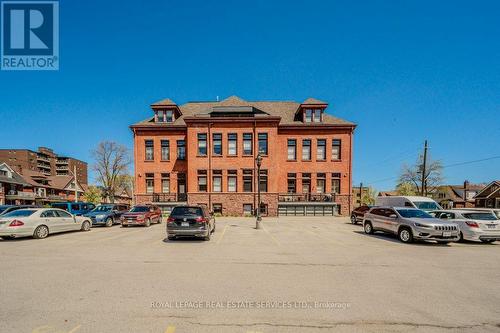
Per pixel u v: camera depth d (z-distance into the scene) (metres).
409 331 3.78
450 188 62.91
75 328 3.76
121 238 12.47
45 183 62.59
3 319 4.02
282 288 5.50
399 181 49.22
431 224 11.02
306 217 27.05
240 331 3.73
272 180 27.19
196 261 7.85
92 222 17.38
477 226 11.77
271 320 4.07
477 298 5.06
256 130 27.50
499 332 3.78
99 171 48.66
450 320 4.13
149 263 7.58
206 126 27.75
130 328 3.77
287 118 31.06
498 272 6.91
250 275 6.41
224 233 14.34
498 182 43.19
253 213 27.00
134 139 29.56
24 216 12.20
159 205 27.91
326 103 29.58
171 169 29.33
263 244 10.94
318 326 3.90
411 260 8.20
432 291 5.41
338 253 9.18
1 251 9.33
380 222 13.48
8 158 87.62
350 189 28.88
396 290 5.45
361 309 4.50
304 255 8.80
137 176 29.25
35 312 4.28
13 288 5.40
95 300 4.79
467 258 8.58
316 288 5.52
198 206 11.94
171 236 11.91
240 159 27.56
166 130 29.53
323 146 29.52
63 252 9.13
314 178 29.17
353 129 29.25
